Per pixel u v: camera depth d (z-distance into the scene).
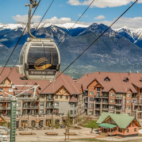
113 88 135.38
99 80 139.50
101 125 108.75
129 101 136.12
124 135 106.62
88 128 118.38
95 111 138.00
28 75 21.64
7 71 121.44
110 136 106.75
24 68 21.59
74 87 127.75
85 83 140.50
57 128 115.56
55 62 21.91
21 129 110.75
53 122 117.00
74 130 113.81
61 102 122.44
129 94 136.12
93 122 128.25
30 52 21.61
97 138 102.81
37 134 104.62
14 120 23.70
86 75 145.50
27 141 92.94
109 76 140.88
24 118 114.50
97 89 137.62
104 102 137.00
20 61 22.39
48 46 21.91
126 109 135.25
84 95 139.00
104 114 113.31
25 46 21.97
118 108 135.62
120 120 109.00
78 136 104.44
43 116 117.56
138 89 138.50
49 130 112.25
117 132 108.44
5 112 115.00
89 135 106.81
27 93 114.75
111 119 109.56
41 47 21.80
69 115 115.25
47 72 21.88
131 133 108.62
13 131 23.62
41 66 21.75
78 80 145.25
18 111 114.94
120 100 135.25
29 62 21.56
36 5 21.08
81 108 131.25
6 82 114.00
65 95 122.38
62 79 126.31
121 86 136.75
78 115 124.75
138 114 137.38
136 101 138.00
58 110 122.19
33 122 115.94
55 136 102.50
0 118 105.56
